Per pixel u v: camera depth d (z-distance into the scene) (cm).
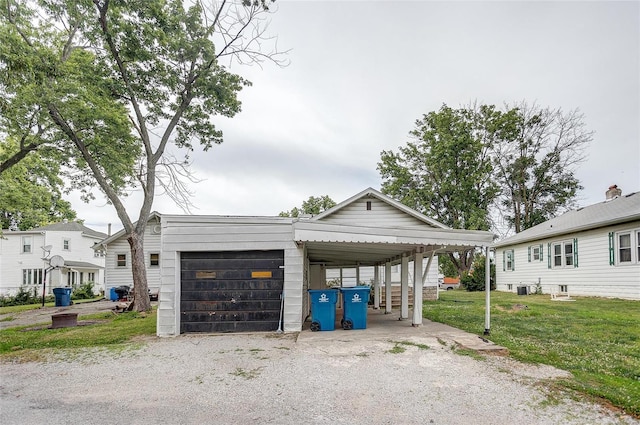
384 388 418
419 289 841
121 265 2175
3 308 1873
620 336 688
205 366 522
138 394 418
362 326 804
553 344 621
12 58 934
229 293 796
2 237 2422
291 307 786
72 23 1268
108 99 1356
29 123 1401
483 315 1007
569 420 329
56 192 2538
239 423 337
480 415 343
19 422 346
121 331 857
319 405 374
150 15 1269
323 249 952
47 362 577
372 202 1578
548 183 2920
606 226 1460
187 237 800
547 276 1859
